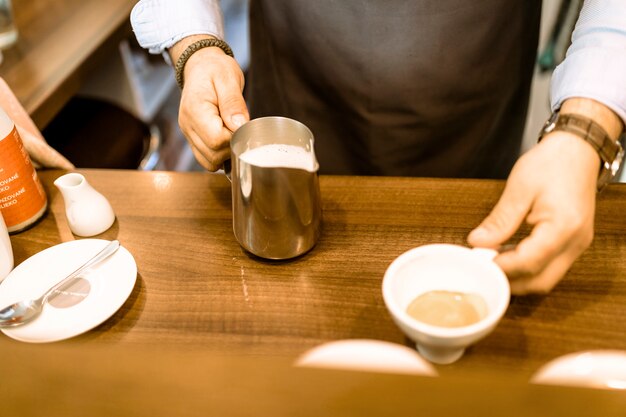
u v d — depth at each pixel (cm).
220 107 83
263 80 123
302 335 72
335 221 84
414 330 61
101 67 186
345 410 64
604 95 74
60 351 71
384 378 67
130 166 143
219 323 74
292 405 64
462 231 82
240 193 75
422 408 63
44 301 76
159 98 233
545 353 68
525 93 120
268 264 79
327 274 78
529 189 70
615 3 77
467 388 65
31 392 67
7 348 72
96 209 84
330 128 121
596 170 72
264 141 78
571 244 68
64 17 144
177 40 95
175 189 91
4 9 129
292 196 74
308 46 111
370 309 74
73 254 81
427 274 68
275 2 110
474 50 106
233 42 245
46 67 126
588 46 78
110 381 68
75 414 65
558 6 143
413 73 108
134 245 83
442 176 123
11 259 81
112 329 74
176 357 70
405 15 103
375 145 119
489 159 125
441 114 113
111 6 148
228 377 68
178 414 65
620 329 70
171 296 77
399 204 86
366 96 112
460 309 66
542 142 73
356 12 104
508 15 105
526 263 67
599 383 65
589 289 74
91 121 149
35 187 86
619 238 79
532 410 63
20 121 103
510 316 71
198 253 82
